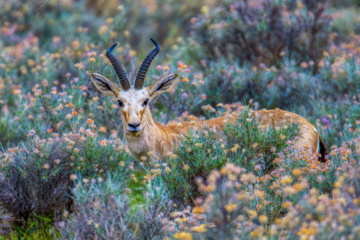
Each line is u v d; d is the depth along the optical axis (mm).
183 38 43469
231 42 33781
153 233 14633
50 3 47219
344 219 11625
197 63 33906
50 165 17875
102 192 15102
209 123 19703
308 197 12992
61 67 30125
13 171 17969
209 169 17172
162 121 24000
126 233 14383
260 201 15625
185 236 13148
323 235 11688
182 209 17094
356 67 26938
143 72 19156
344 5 49875
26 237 17078
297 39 32375
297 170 14469
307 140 19344
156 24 48375
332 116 24359
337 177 15641
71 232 15273
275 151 18219
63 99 23469
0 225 17469
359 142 17562
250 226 13461
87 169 18000
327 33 33438
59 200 17797
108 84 19516
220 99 26125
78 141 18234
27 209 17906
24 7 46156
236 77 27234
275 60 31969
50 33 43844
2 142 23891
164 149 19266
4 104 26891
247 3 34844
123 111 18594
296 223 12297
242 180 15977
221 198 13172
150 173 17469
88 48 30500
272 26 33000
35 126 23516
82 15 44750
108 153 18250
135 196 19953
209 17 36938
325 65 28203
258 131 18125
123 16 42219
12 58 32969
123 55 31203
